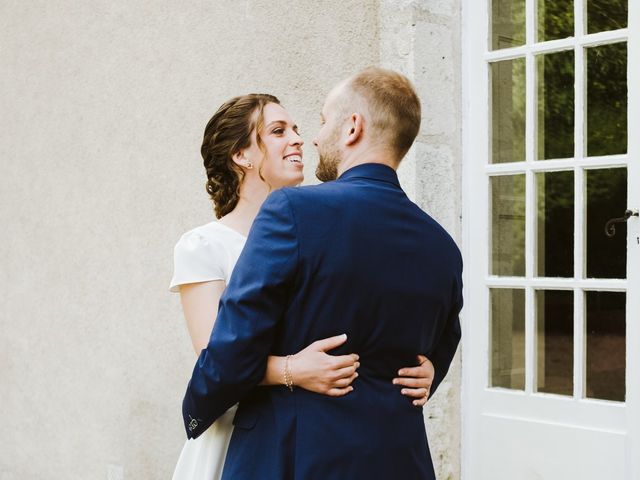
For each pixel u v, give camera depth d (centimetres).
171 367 396
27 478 470
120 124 424
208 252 213
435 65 321
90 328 436
